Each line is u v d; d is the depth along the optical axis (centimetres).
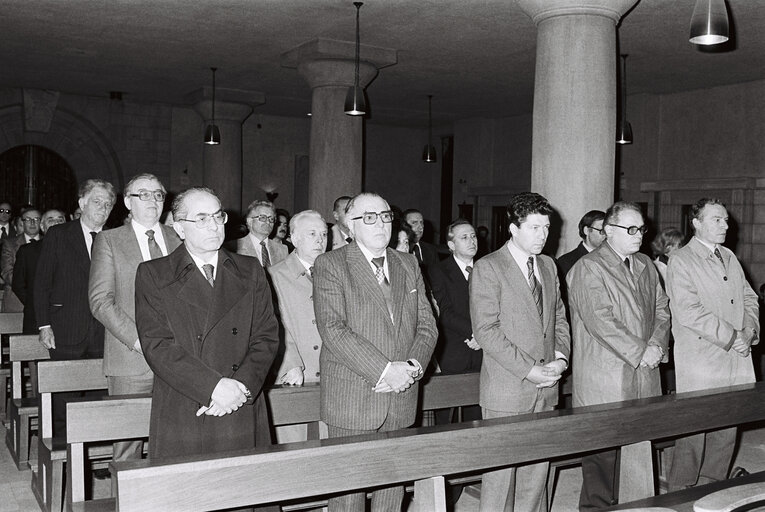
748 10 919
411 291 358
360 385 334
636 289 427
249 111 1656
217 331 305
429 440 291
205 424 301
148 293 303
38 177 1698
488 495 379
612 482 429
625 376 414
